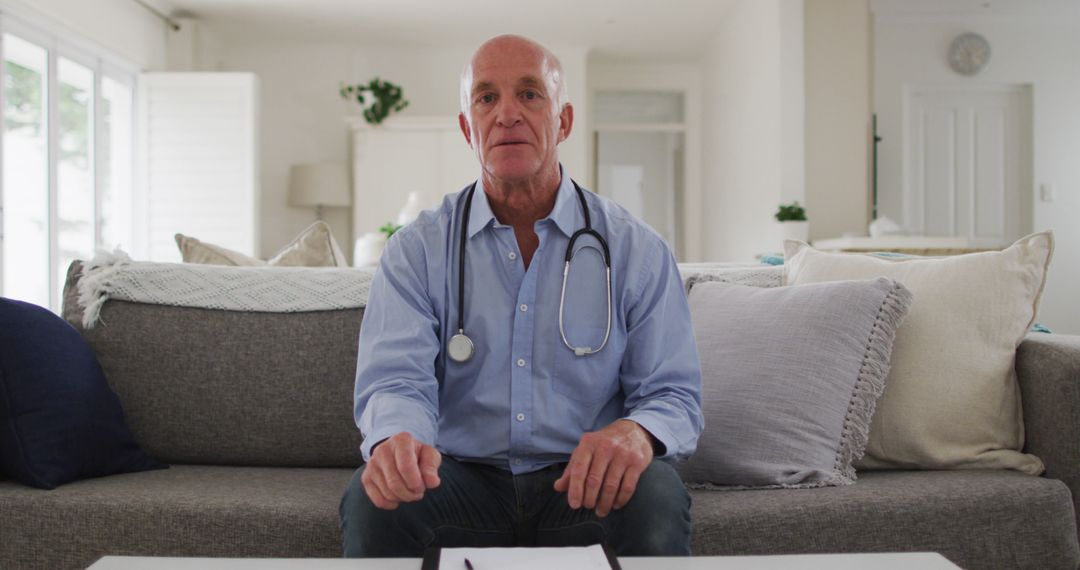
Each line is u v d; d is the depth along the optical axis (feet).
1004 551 3.92
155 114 20.21
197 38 22.90
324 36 24.27
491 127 4.03
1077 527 4.27
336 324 5.35
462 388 4.14
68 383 4.60
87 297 5.34
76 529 4.03
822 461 4.35
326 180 23.48
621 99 28.02
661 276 4.22
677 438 3.65
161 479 4.68
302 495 4.32
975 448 4.55
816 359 4.55
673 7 21.63
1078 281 22.74
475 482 3.89
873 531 3.83
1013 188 22.86
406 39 24.56
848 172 18.25
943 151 22.88
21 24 15.43
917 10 21.95
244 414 5.22
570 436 4.06
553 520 3.79
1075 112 22.57
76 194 17.75
